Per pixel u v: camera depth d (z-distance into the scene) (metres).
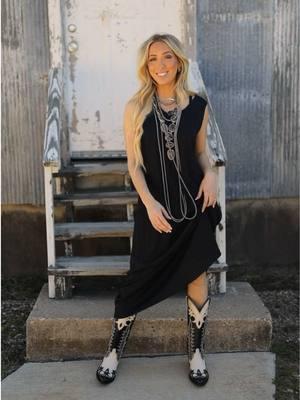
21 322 4.02
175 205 2.97
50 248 3.75
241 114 4.83
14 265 4.95
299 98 4.84
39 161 4.79
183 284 2.99
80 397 3.04
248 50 4.74
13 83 4.68
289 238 5.04
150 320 3.43
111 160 4.75
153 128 2.91
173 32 4.62
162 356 3.46
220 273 3.83
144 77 2.95
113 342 3.19
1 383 3.19
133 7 4.60
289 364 3.43
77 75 4.66
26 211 4.88
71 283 3.81
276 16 4.72
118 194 4.07
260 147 4.88
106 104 4.70
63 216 4.80
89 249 4.88
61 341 3.45
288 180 4.94
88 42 4.62
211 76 4.75
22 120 4.73
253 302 3.71
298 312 4.23
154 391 3.08
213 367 3.31
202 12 4.66
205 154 3.13
